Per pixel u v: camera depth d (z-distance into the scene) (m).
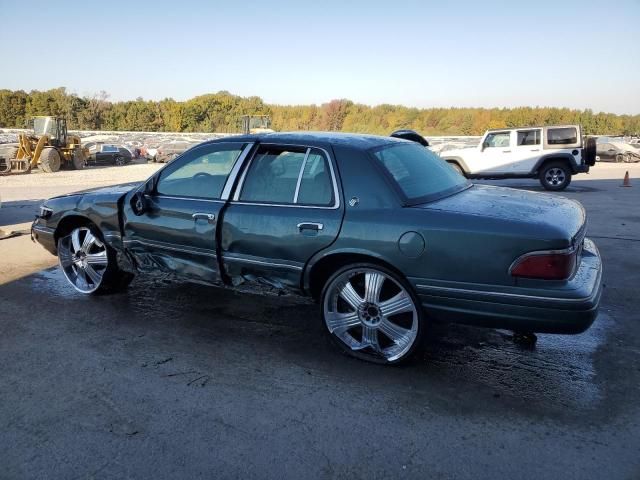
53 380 3.35
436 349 3.79
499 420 2.87
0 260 6.46
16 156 24.81
